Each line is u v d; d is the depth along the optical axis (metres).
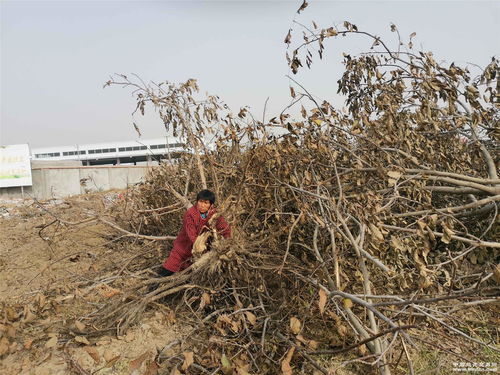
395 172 3.23
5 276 4.38
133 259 4.42
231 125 4.37
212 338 2.78
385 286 3.33
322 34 3.81
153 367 2.46
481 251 3.79
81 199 7.66
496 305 3.45
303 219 3.09
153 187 4.90
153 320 3.31
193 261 3.56
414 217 3.91
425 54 3.88
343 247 3.36
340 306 2.99
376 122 4.05
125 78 4.34
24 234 5.93
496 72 4.21
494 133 4.12
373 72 4.41
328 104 3.77
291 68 3.86
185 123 4.41
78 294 3.31
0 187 14.20
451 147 4.43
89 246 5.13
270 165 3.68
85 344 2.96
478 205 3.62
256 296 3.41
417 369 2.77
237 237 3.27
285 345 2.85
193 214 3.38
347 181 3.97
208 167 4.71
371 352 2.68
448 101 3.75
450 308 3.39
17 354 2.86
